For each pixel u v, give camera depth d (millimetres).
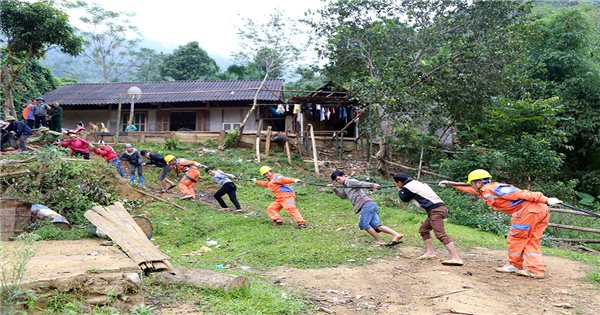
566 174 18406
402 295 5660
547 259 8125
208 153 17406
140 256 5902
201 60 35562
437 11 16516
